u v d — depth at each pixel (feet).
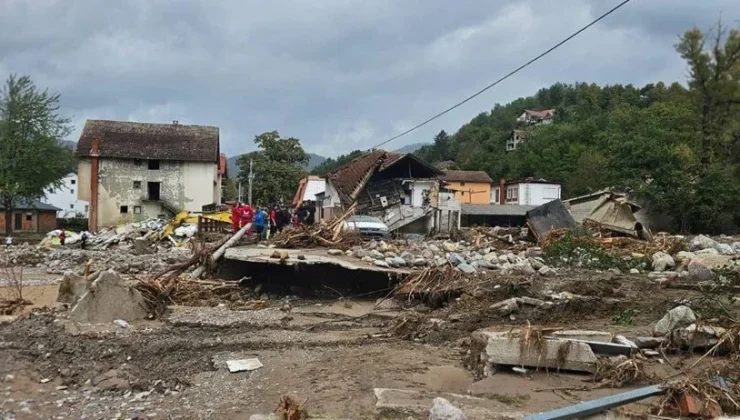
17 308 34.99
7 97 148.77
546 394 21.03
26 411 19.72
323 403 20.18
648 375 22.31
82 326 29.32
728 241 86.43
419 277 41.04
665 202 121.60
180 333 29.84
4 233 149.07
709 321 26.66
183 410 20.04
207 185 164.76
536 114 371.56
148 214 160.66
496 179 286.66
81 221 184.34
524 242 79.36
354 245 57.82
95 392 21.81
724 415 18.15
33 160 150.10
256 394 21.48
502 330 25.70
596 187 211.82
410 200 119.85
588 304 33.27
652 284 39.73
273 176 206.59
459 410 16.34
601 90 345.92
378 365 24.97
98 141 157.69
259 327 32.32
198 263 49.26
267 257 45.42
